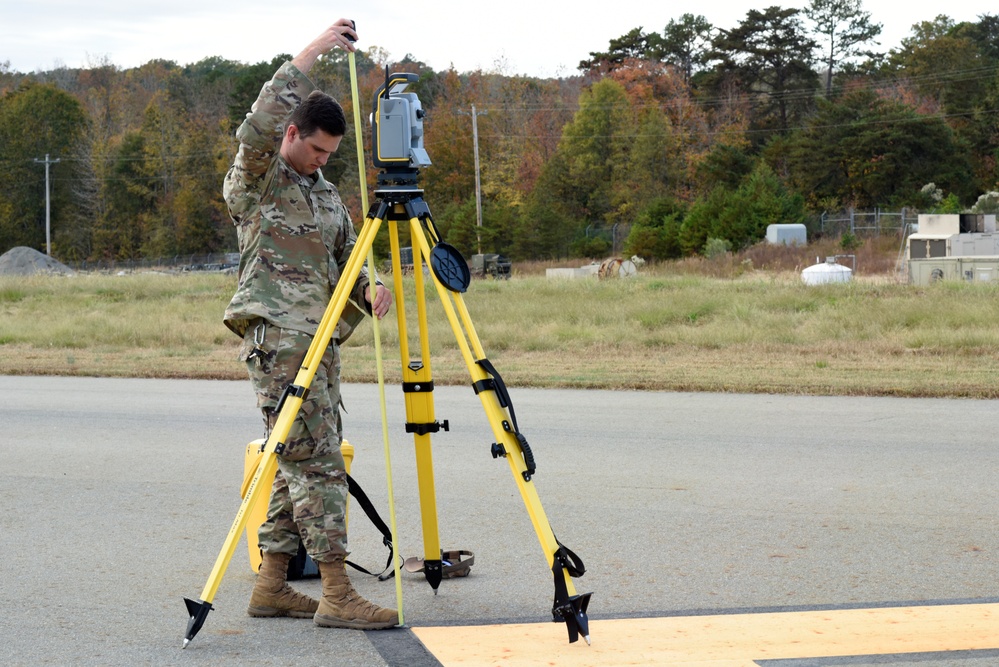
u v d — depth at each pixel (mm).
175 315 20047
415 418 3938
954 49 84750
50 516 5531
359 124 3666
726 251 48719
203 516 5543
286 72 3637
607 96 77562
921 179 66438
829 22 91812
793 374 11164
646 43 99000
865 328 14555
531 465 3426
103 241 89375
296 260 3701
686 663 3332
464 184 80375
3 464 6977
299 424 3623
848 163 67438
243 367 12805
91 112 103750
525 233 61062
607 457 7047
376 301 3643
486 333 15062
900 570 4453
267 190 3689
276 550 3854
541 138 84250
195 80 120188
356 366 12344
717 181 71125
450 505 5738
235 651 3490
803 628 3701
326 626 3732
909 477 6344
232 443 7777
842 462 6820
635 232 55750
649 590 4191
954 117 74875
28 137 91188
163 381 11789
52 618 3871
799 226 51000
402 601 4062
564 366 12305
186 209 87125
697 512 5531
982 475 6375
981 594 4113
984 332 13453
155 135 91938
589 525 5273
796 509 5582
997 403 9336
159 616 3893
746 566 4531
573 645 3508
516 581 4340
